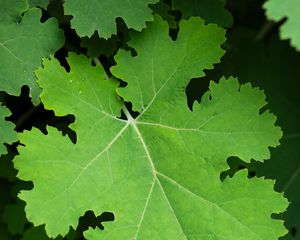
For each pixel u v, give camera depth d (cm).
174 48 70
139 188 69
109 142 69
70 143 68
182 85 70
